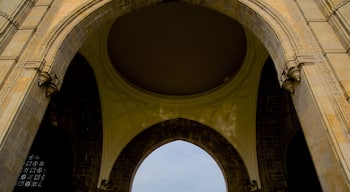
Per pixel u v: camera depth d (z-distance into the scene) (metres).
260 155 16.84
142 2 10.66
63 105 16.39
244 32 16.09
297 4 9.34
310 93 7.14
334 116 6.60
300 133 16.02
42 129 16.53
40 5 9.67
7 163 6.62
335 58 7.59
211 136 18.69
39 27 8.98
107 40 16.58
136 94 19.06
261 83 17.19
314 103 6.95
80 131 17.31
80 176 15.98
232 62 18.56
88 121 17.62
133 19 16.67
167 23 17.20
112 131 18.06
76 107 17.22
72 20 9.44
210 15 16.56
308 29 8.56
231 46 17.91
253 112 17.70
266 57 15.91
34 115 7.74
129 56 18.53
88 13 9.73
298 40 8.27
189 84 19.91
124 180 16.95
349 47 7.56
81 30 9.73
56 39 8.84
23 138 7.26
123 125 18.48
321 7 8.94
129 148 18.25
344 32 7.82
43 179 16.08
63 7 9.95
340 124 6.45
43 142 16.81
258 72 16.91
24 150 7.31
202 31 17.59
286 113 16.73
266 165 16.39
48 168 16.38
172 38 18.03
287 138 16.52
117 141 17.97
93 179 16.22
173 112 19.38
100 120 17.92
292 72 7.80
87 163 16.48
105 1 10.08
